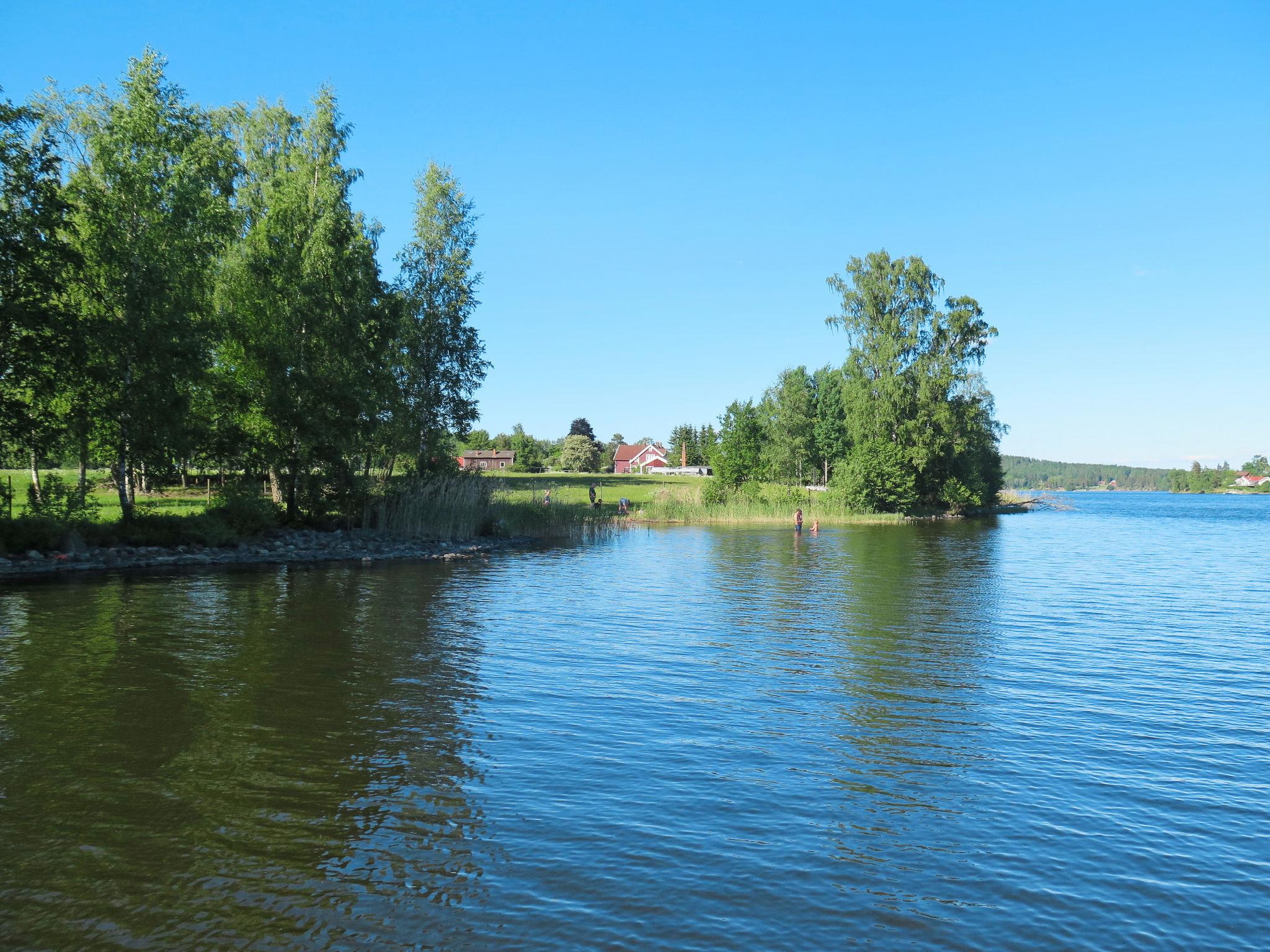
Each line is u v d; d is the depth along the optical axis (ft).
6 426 78.74
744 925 17.78
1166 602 68.95
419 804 24.16
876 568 93.86
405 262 140.56
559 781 26.30
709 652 46.39
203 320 98.22
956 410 239.30
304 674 39.50
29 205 80.43
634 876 19.94
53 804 23.75
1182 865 21.16
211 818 22.97
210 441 98.43
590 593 70.28
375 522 119.75
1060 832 23.09
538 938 17.08
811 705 35.78
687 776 26.94
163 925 17.43
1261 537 162.40
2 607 57.57
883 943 17.19
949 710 35.27
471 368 142.10
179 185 93.71
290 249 111.96
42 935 16.89
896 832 22.90
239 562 90.02
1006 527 196.24
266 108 136.26
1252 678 41.81
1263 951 17.12
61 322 80.18
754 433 253.03
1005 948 17.12
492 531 132.05
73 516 86.17
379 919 17.81
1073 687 39.65
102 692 35.73
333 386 108.58
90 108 102.06
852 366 220.84
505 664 42.47
